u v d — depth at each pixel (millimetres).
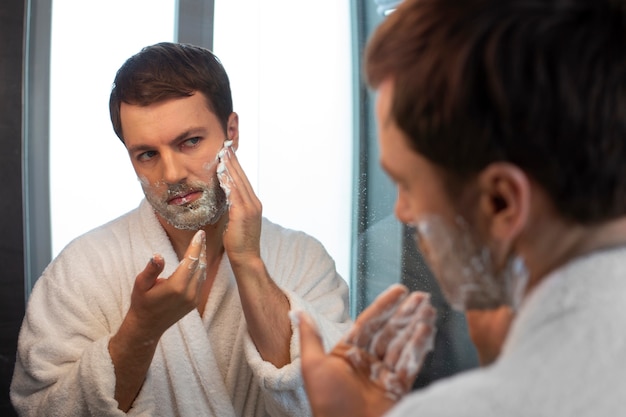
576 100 399
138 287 996
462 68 413
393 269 1781
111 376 1042
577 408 379
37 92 1789
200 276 1020
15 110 1767
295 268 1241
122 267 1183
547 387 386
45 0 1776
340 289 1277
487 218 447
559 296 409
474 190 441
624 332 390
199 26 1838
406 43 444
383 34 464
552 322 405
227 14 1852
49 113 1800
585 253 429
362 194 1865
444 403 400
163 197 1109
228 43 1855
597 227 427
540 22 400
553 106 400
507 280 467
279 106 1877
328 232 1888
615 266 408
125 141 1113
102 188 1841
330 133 1894
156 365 1110
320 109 1890
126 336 1034
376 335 628
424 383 1618
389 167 475
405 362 610
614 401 377
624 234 427
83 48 1808
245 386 1149
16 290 1788
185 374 1110
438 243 474
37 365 1104
